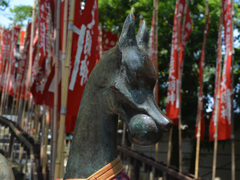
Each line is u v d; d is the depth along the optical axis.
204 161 9.65
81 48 3.67
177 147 9.27
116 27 8.80
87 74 3.70
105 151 1.02
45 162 4.90
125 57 0.93
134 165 5.98
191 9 8.45
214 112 5.39
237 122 8.59
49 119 5.66
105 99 0.99
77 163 1.03
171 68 5.66
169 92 5.64
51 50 5.72
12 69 9.43
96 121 1.02
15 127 7.17
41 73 4.53
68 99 3.53
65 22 3.69
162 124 0.88
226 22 5.32
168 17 8.12
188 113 8.64
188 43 8.30
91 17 3.79
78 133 1.05
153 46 5.93
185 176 4.99
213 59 8.14
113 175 1.01
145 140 0.88
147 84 0.93
